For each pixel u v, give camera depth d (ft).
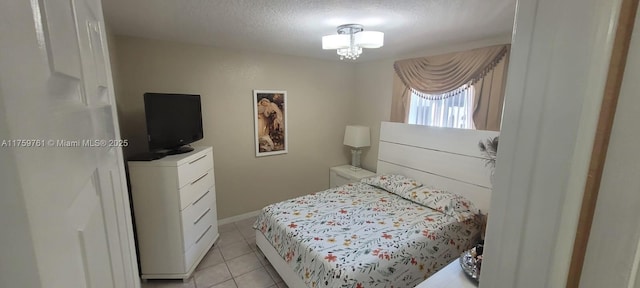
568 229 1.29
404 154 11.07
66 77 1.37
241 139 10.90
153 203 7.20
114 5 5.70
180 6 5.75
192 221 7.93
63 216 1.20
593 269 1.26
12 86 0.89
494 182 1.61
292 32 7.74
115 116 2.64
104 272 1.82
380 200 9.19
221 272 8.13
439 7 5.74
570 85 1.20
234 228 10.74
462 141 9.01
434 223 7.43
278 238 7.46
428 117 10.21
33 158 0.98
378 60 12.32
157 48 8.72
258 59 10.75
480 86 8.37
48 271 1.05
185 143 8.39
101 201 1.90
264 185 11.84
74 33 1.55
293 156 12.43
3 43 0.86
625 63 1.10
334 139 13.61
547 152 1.32
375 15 6.25
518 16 1.38
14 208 0.91
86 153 1.63
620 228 1.16
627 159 1.11
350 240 6.52
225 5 5.69
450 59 9.05
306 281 6.12
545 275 1.39
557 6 1.21
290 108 11.94
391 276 5.87
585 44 1.14
